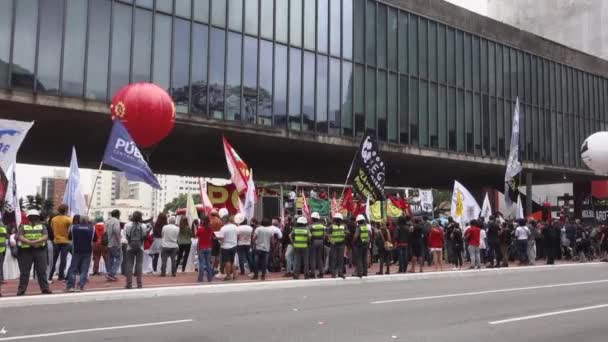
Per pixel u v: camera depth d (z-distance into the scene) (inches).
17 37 828.6
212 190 872.9
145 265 772.6
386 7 1311.5
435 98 1386.6
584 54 1796.3
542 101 1649.9
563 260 1127.6
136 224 557.6
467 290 586.9
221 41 1039.6
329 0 1210.0
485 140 1485.0
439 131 1384.1
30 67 836.6
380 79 1283.2
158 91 655.1
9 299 462.0
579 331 352.5
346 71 1224.2
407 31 1347.2
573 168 1713.8
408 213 1037.2
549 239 979.3
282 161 1406.3
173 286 583.2
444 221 1082.1
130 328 358.9
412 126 1330.0
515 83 1581.0
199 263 644.7
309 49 1167.6
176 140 1131.9
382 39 1296.8
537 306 465.4
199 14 1015.0
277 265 804.0
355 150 1253.7
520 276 770.8
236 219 722.8
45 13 854.5
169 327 362.6
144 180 592.7
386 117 1283.2
